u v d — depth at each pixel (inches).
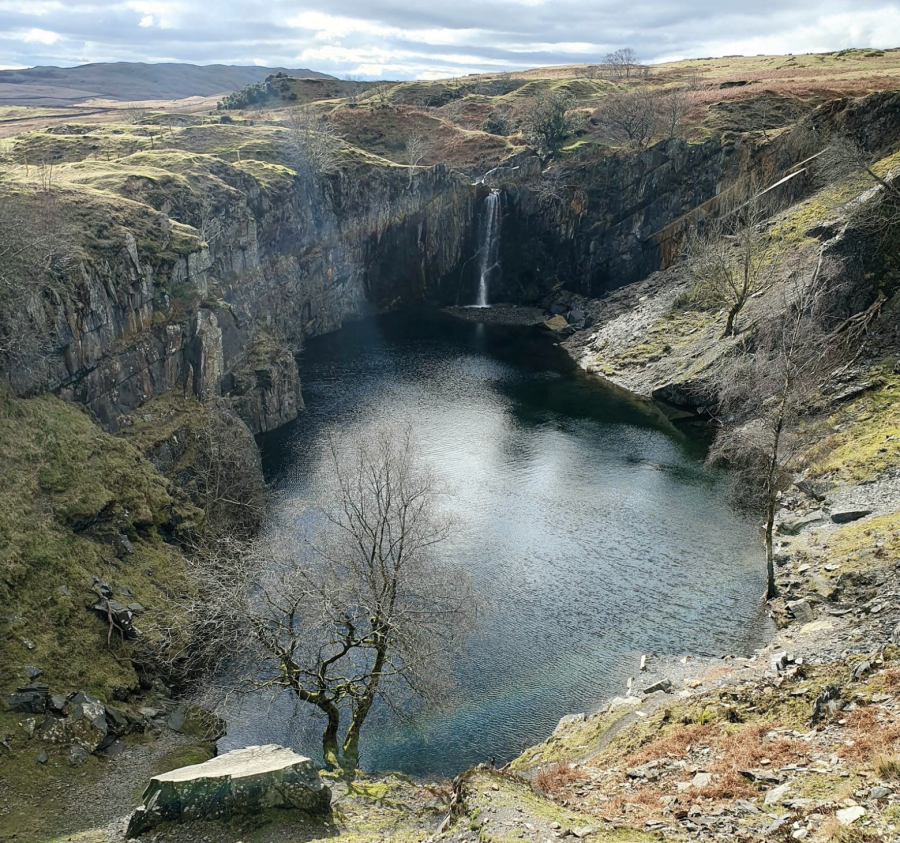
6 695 1305.4
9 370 1894.7
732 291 3469.5
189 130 4534.9
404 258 4864.7
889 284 2709.2
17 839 1058.1
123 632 1572.3
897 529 1774.1
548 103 5113.2
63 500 1753.2
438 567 1652.3
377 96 7003.0
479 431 3006.9
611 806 857.5
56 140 4133.9
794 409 1930.4
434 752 1413.6
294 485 2484.0
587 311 4562.0
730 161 4458.7
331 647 1638.8
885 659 1055.6
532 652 1689.2
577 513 2346.2
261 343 3144.7
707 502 2416.3
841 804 709.9
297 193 4099.4
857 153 3309.5
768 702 1111.6
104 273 2234.3
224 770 966.4
